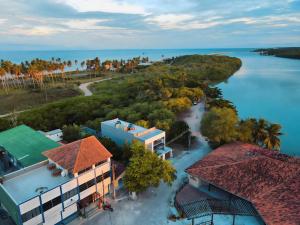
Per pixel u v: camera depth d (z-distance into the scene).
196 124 67.38
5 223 30.98
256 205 29.69
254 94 114.06
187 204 31.95
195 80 110.88
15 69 125.69
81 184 32.12
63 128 57.91
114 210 33.50
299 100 101.94
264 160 36.25
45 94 117.88
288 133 66.88
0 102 105.38
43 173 33.09
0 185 29.83
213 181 34.94
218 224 30.86
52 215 29.47
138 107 71.81
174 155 49.53
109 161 35.34
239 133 48.06
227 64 194.62
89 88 130.12
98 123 64.06
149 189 38.28
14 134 49.78
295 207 28.08
